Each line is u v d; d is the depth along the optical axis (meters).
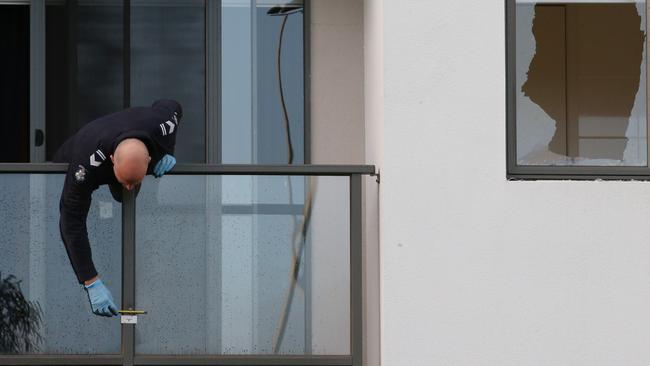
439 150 15.70
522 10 16.30
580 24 16.30
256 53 19.62
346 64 19.53
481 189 15.70
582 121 16.22
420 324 15.65
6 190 15.96
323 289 16.14
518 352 15.67
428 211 15.67
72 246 15.43
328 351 16.11
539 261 15.70
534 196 15.72
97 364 15.88
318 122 19.50
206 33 19.61
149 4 19.64
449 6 15.78
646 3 16.34
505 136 15.77
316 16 19.52
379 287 16.14
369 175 16.55
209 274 16.08
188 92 19.59
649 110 16.30
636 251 15.70
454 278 15.67
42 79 19.59
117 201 15.98
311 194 16.19
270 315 16.11
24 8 19.58
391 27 15.77
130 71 19.59
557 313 15.67
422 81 15.74
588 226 15.72
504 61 15.78
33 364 15.85
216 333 16.03
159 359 15.91
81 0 19.59
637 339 15.67
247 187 16.14
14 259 15.95
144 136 15.37
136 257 15.99
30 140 19.56
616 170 15.96
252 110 19.59
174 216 16.05
